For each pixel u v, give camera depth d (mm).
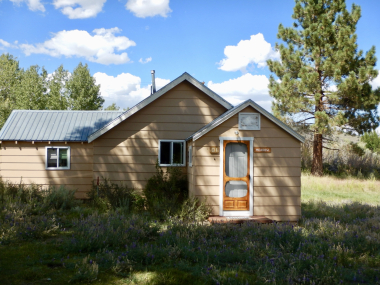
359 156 27812
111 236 7148
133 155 13250
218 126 10625
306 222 9805
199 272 5520
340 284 5207
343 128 23938
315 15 24375
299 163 10711
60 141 14297
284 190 10641
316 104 22891
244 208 10578
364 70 21547
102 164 13141
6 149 14320
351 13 22984
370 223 9766
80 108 40438
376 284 5406
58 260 6012
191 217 10000
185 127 13414
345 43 22328
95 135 12875
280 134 10711
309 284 5262
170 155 13352
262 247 7004
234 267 5938
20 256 6156
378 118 23125
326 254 6648
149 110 13383
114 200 11938
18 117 15320
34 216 9539
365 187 19562
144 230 7984
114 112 16219
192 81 13211
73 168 14516
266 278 5352
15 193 12141
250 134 10656
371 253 7078
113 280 5160
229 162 10672
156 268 5742
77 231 7605
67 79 44344
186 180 12547
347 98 22797
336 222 9625
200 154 10570
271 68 25766
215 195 10539
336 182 20562
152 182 12414
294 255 6508
